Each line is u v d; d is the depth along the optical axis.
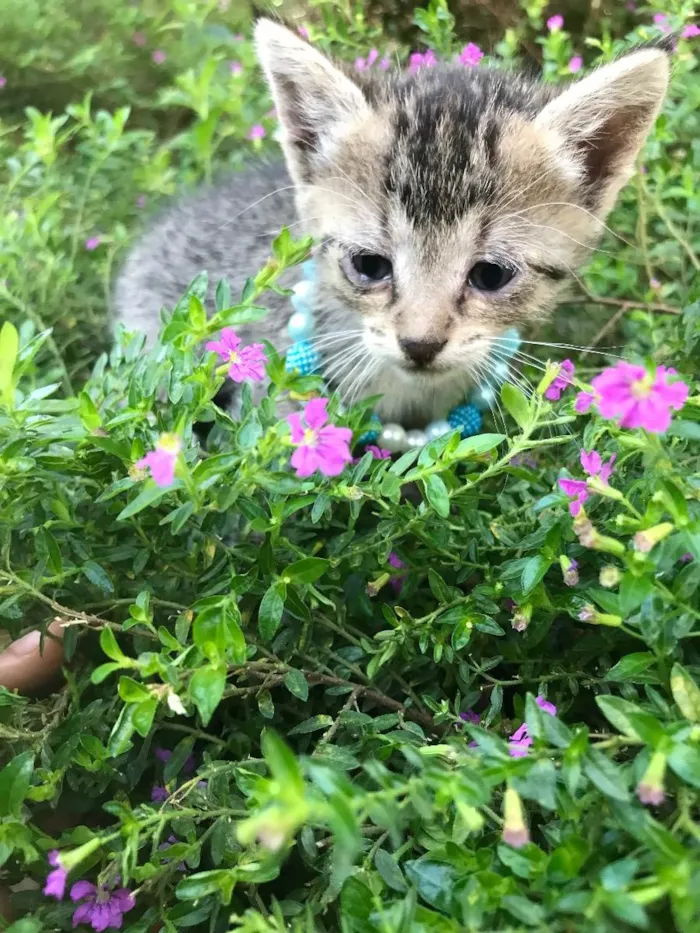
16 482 0.11
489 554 0.12
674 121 0.18
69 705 0.12
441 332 0.16
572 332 0.19
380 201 0.16
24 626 0.12
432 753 0.08
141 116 0.30
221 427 0.12
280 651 0.12
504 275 0.16
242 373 0.11
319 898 0.10
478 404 0.18
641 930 0.07
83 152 0.24
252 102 0.26
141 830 0.10
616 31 0.26
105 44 0.30
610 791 0.07
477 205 0.15
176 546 0.12
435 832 0.08
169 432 0.09
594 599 0.09
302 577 0.10
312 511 0.11
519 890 0.07
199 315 0.10
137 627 0.11
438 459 0.10
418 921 0.07
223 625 0.08
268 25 0.16
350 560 0.11
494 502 0.13
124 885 0.09
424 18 0.23
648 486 0.10
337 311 0.17
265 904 0.10
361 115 0.16
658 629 0.08
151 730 0.11
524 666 0.11
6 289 0.18
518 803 0.06
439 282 0.16
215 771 0.10
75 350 0.21
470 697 0.11
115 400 0.12
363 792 0.07
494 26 0.27
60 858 0.08
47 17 0.31
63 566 0.11
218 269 0.20
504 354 0.17
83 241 0.23
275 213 0.20
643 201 0.18
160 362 0.11
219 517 0.11
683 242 0.17
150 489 0.09
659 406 0.07
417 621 0.11
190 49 0.30
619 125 0.15
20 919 0.10
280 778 0.06
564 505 0.10
